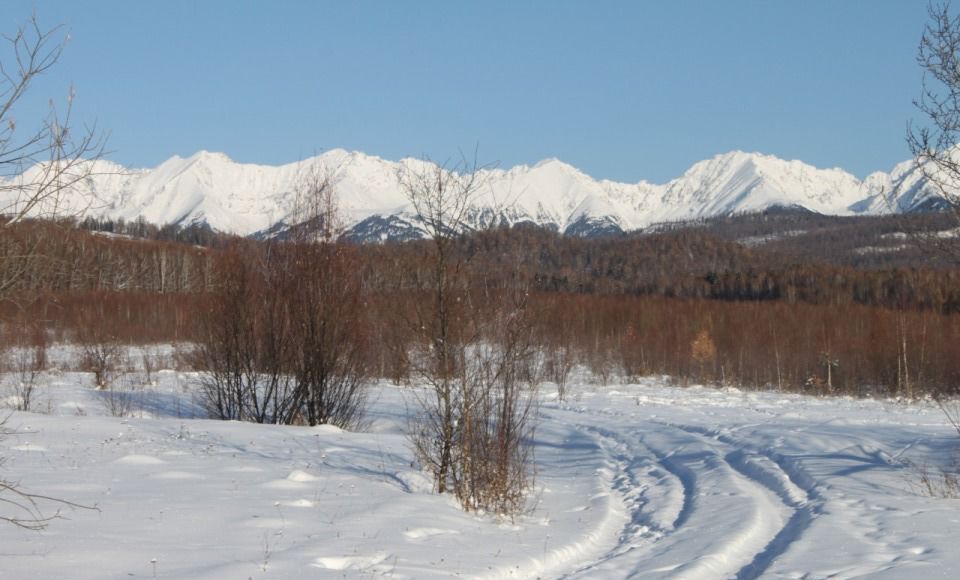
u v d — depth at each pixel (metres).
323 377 21.42
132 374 33.47
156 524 9.41
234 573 7.52
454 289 12.38
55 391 27.62
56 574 7.27
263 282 21.91
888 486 13.32
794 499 12.81
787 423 23.53
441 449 12.54
